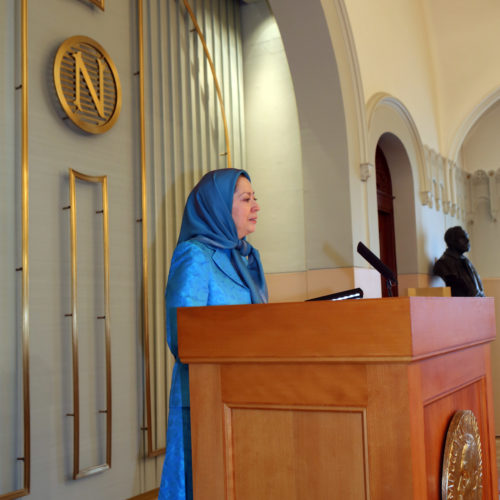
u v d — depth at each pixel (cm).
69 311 347
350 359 117
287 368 126
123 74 408
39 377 327
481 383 161
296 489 125
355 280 488
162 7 454
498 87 760
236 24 556
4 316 312
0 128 319
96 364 363
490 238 926
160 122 439
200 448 135
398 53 665
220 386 133
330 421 122
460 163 936
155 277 415
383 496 115
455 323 136
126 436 380
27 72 330
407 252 668
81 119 364
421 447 115
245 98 560
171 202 442
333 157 500
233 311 131
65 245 350
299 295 523
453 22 776
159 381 407
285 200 537
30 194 332
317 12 480
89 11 384
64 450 337
